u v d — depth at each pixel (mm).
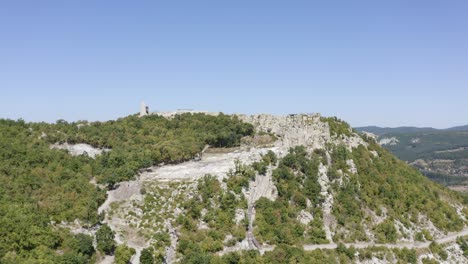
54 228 125938
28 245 115312
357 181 195125
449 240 194750
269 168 179375
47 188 144250
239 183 166000
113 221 140375
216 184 162750
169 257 132500
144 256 123875
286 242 155625
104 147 184500
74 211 136250
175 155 180750
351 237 171375
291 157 185625
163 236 136125
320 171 187625
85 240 122938
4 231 114125
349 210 180625
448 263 180750
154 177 168375
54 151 167125
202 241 141875
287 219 163500
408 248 178375
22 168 149875
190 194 156625
